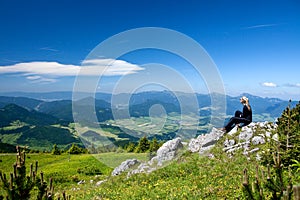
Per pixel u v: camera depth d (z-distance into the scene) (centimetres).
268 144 1327
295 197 390
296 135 1184
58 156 6881
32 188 538
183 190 1414
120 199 1492
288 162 1141
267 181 511
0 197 530
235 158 1844
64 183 3225
